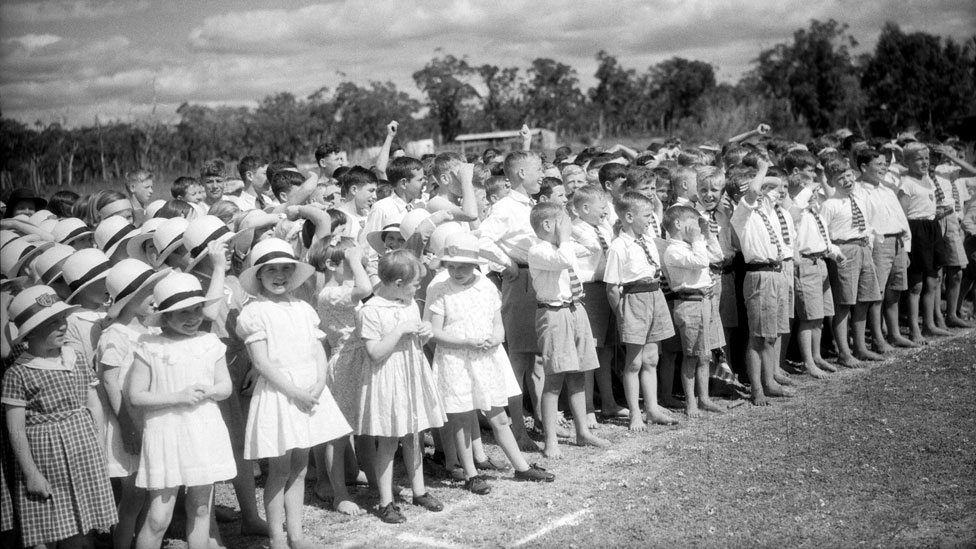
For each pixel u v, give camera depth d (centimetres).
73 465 499
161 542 536
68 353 511
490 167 945
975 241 1198
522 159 777
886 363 993
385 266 600
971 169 1173
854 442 712
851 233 995
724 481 642
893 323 1086
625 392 813
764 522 565
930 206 1091
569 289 724
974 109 5509
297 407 549
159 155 4003
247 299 620
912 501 595
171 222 596
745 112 6059
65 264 556
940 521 562
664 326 803
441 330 649
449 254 653
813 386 920
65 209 864
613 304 798
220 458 523
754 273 866
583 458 728
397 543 564
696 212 817
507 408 908
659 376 954
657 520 576
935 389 857
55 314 492
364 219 845
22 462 484
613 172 894
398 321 598
